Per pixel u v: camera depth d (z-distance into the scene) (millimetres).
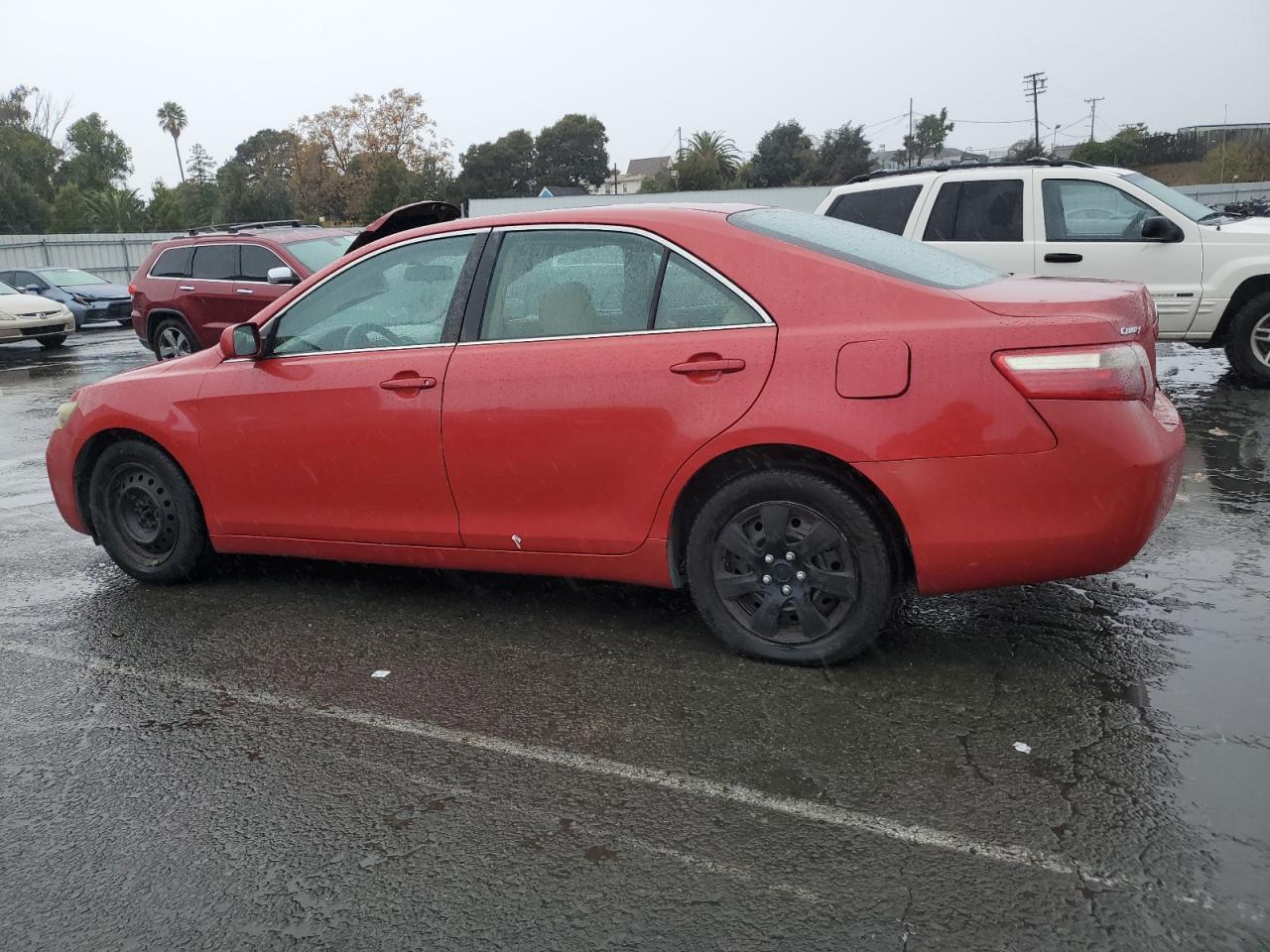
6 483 7531
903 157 103250
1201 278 8227
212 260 12602
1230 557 4605
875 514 3424
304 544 4473
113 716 3600
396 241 4230
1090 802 2746
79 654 4199
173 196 56625
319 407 4230
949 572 3314
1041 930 2271
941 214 8680
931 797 2814
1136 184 8414
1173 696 3328
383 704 3598
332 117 66500
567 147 101375
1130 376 3168
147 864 2709
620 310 3730
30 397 12211
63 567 5410
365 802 2957
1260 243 8078
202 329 12719
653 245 3705
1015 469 3184
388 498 4168
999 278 3805
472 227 4082
